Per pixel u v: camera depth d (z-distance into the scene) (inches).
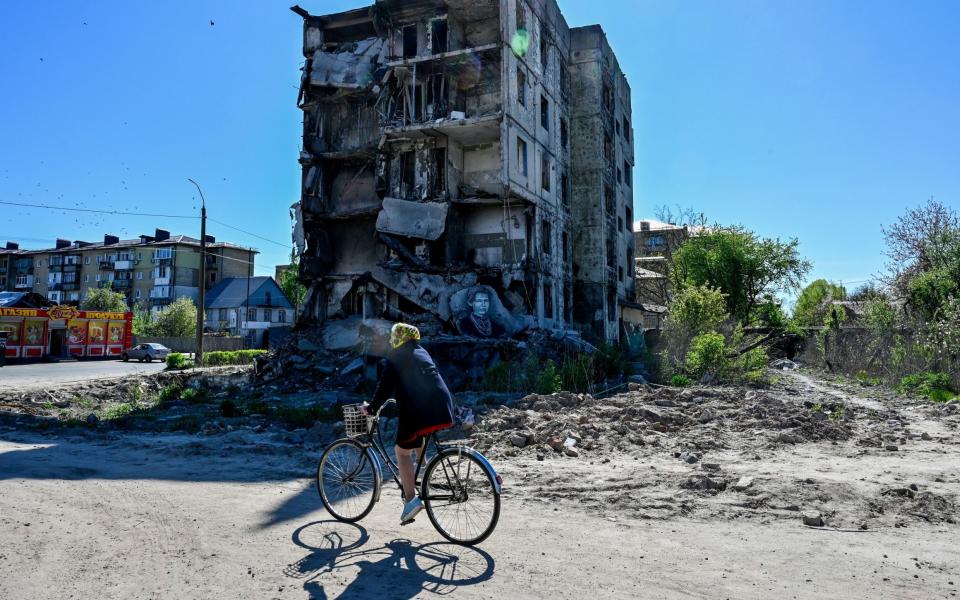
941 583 146.0
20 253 3346.5
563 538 179.8
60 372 1055.6
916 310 901.2
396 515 205.5
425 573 151.3
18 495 230.8
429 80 888.9
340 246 991.0
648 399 487.5
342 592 139.3
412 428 175.8
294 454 317.7
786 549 170.6
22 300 1510.8
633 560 161.0
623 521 198.2
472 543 173.2
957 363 649.6
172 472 274.7
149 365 1342.3
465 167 922.1
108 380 797.9
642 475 258.2
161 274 2903.5
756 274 1494.8
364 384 713.0
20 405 554.3
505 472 267.7
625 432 353.4
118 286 3046.3
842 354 898.7
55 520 197.3
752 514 205.8
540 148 966.4
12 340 1453.0
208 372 927.7
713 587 142.6
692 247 1571.1
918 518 201.8
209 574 150.5
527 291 883.4
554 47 1075.3
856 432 375.6
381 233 865.5
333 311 968.9
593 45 1182.3
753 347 781.9
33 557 162.2
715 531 187.8
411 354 181.0
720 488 237.5
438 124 841.5
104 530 186.7
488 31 916.0
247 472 274.7
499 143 888.9
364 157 966.4
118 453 322.0
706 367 690.8
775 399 478.0
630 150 1470.2
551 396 473.4
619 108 1358.3
